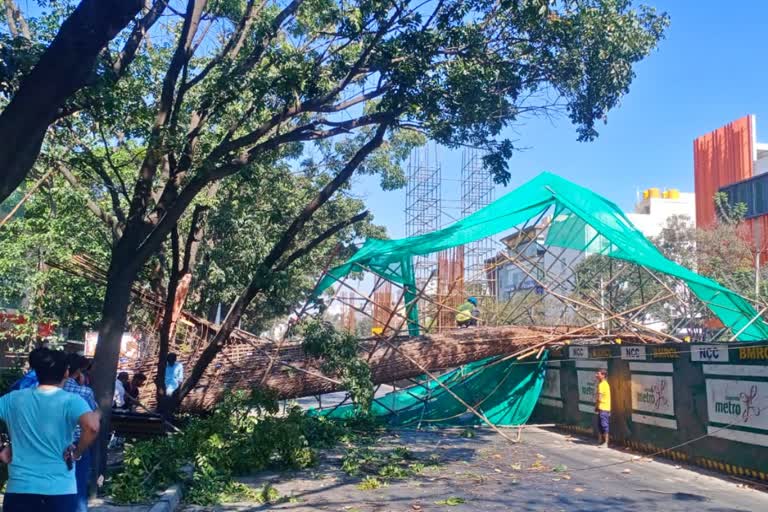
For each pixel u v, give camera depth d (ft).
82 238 59.16
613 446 50.85
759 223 119.85
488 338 57.93
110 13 21.63
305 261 77.56
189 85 38.47
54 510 15.67
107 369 33.45
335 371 47.67
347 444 51.24
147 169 35.60
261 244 74.59
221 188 62.03
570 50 39.17
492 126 41.09
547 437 56.18
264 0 43.42
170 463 32.71
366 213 44.32
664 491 34.86
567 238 59.82
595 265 82.07
